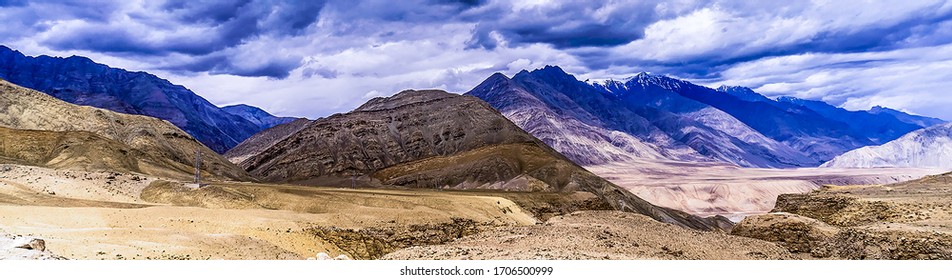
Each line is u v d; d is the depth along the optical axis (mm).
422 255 37469
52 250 38812
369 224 67312
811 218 70500
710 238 57375
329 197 78562
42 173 77750
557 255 36969
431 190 130875
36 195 68375
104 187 77125
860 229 56188
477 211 84438
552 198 126562
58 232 45062
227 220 59812
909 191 78688
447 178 197500
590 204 129500
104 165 101875
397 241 66750
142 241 45031
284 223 61844
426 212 74125
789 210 82000
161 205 70562
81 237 44156
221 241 48656
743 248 54188
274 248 51125
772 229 65875
